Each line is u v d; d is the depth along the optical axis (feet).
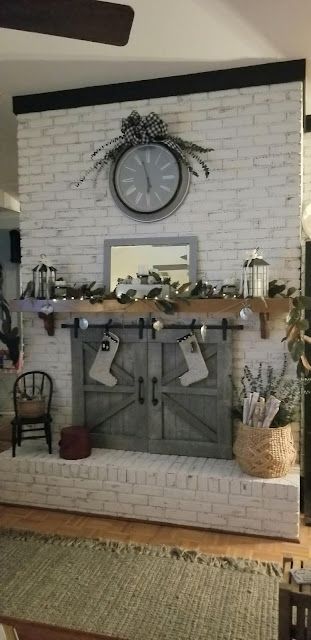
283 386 10.09
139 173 10.73
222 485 9.46
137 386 10.85
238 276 10.30
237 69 10.08
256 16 8.16
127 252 10.89
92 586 7.72
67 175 11.28
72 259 11.30
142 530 9.62
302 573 5.58
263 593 7.52
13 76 10.41
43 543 9.05
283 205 10.05
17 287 20.45
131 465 10.12
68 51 9.29
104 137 11.01
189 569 8.20
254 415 9.59
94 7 5.17
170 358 10.71
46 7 5.15
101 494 10.18
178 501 9.72
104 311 10.17
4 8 5.16
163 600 7.37
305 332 9.89
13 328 20.20
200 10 7.97
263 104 10.05
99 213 11.11
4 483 10.83
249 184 10.21
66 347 11.44
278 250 10.10
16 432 11.14
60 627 6.81
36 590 7.62
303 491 10.36
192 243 10.48
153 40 8.92
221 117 10.30
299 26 8.46
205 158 10.44
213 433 10.46
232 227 10.34
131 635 6.65
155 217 10.70
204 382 10.52
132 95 10.75
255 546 9.00
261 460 9.34
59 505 10.47
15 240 20.43
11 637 4.85
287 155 9.98
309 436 10.06
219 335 10.35
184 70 10.17
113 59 9.66
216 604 7.27
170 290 10.01
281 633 5.33
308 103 11.28
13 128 13.38
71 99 11.14
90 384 11.17
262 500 9.27
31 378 11.71
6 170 16.93
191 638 6.58
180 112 10.54
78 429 10.77
